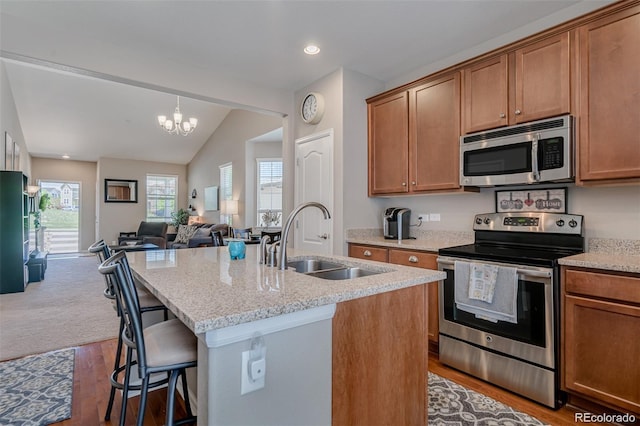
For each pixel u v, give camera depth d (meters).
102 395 2.16
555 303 1.99
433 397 2.13
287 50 3.06
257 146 7.21
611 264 1.81
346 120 3.45
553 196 2.53
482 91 2.65
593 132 2.08
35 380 2.34
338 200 3.46
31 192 6.36
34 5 2.39
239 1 2.36
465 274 2.38
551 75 2.27
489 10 2.46
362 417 1.36
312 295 1.20
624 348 1.77
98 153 9.02
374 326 1.40
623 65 1.97
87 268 6.83
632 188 2.19
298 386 1.15
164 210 10.12
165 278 1.52
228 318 0.96
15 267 4.77
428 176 3.05
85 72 2.85
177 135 8.55
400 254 2.96
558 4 2.40
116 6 2.41
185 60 3.25
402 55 3.17
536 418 1.91
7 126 5.34
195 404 1.91
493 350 2.28
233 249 2.16
